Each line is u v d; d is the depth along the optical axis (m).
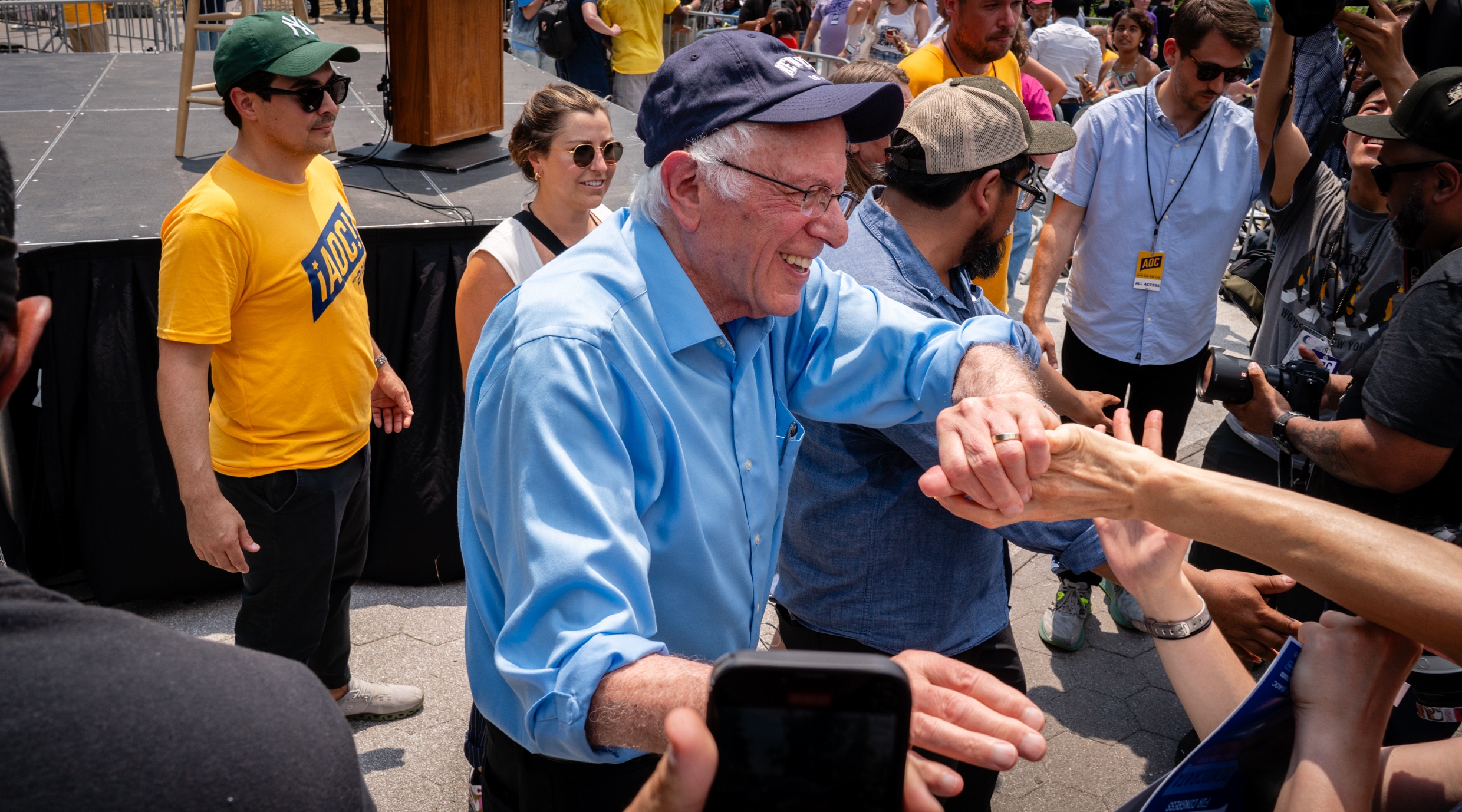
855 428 1.87
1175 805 1.13
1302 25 2.84
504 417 1.17
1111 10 12.16
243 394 2.37
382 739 2.76
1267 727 1.13
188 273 2.19
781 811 0.74
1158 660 3.33
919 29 8.29
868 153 2.90
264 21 2.26
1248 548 1.08
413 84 4.96
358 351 2.55
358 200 4.12
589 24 7.67
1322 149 3.05
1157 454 1.30
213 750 0.63
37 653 0.62
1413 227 2.30
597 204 2.71
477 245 3.41
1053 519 1.17
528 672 1.04
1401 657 1.12
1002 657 2.10
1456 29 3.52
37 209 3.82
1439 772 1.19
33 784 0.57
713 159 1.21
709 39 1.25
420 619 3.32
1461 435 1.96
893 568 1.91
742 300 1.31
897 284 1.92
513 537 1.16
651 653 1.02
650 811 0.73
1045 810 2.68
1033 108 4.89
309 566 2.51
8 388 0.76
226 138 5.23
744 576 1.39
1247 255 3.79
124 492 3.12
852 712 0.72
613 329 1.20
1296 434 2.28
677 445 1.25
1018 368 1.35
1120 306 3.60
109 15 10.80
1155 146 3.46
